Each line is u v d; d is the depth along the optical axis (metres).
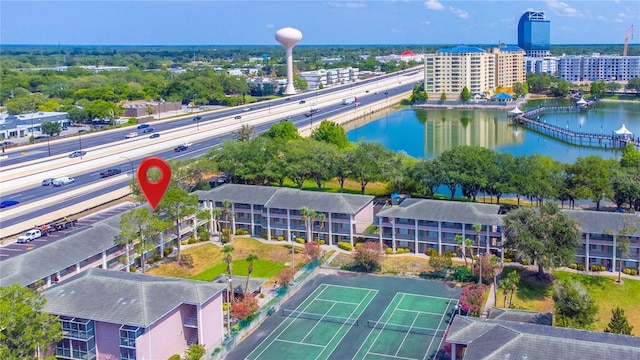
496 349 108.38
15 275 147.38
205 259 191.25
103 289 132.75
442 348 134.75
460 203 190.25
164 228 177.88
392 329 144.25
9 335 110.19
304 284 171.25
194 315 134.25
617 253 172.12
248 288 159.50
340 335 142.50
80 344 127.06
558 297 141.50
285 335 143.00
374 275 176.75
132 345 123.56
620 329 128.88
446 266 177.88
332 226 199.00
